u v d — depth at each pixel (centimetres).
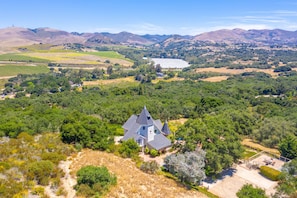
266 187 4072
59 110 8106
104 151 4709
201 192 3619
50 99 12112
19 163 3309
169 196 3206
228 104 9912
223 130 4675
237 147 4469
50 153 3794
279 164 4950
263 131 6075
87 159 3931
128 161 4347
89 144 4681
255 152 5488
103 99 11312
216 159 4128
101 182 3084
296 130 6228
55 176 3216
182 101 10219
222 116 6350
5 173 3036
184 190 3484
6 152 3600
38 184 3014
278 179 4247
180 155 4025
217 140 4388
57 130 5550
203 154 4125
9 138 4778
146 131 5078
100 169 3234
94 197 2842
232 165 4716
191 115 8294
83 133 4681
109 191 3014
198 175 3750
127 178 3447
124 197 2967
